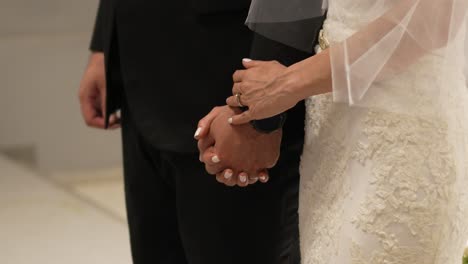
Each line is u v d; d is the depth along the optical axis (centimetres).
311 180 160
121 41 191
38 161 509
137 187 199
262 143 165
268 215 182
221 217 183
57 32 505
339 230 151
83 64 508
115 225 385
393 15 140
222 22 182
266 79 155
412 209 145
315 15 156
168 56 186
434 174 145
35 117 507
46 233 372
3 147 506
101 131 514
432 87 145
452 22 140
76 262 338
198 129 167
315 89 148
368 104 146
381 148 146
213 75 183
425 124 145
